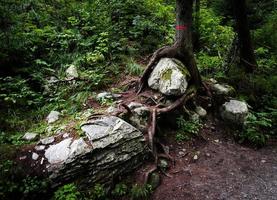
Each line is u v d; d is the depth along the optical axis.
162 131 2.64
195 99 2.99
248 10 5.49
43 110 2.65
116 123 2.25
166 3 5.20
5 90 2.74
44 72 3.07
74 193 1.92
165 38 3.96
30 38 3.25
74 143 2.08
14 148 2.11
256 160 2.55
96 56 3.29
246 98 3.33
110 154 2.09
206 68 3.68
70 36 3.48
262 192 2.14
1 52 2.85
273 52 4.43
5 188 1.90
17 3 3.85
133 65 3.24
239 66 3.81
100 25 3.80
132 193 2.04
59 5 4.27
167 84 2.75
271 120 2.94
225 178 2.28
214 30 4.62
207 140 2.74
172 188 2.14
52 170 1.96
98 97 2.79
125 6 4.16
